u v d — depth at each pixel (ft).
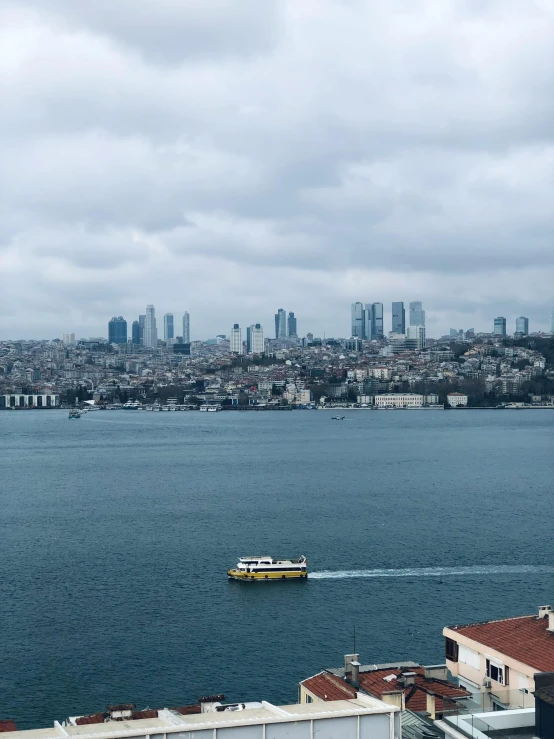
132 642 444.55
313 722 154.40
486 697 199.72
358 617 485.97
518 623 253.85
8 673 400.67
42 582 570.87
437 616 485.97
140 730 147.84
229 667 407.23
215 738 149.79
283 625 472.85
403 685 225.97
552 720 153.79
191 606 513.45
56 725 155.84
